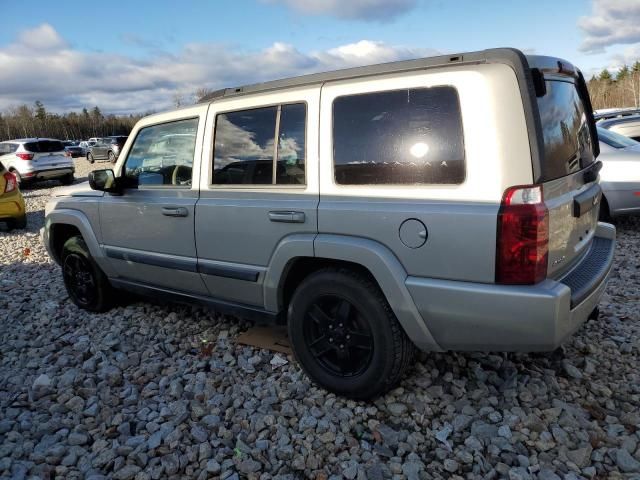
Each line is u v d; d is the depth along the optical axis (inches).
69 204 180.5
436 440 104.7
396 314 105.4
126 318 178.4
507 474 94.7
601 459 96.7
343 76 114.0
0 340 169.8
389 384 111.6
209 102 138.8
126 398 125.8
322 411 115.4
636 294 174.4
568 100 118.0
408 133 102.5
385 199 105.0
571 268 111.9
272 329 157.4
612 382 121.1
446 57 101.2
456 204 96.8
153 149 152.7
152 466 101.7
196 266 139.9
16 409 124.4
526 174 91.4
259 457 102.1
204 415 117.4
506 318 94.4
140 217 153.2
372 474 95.4
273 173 123.1
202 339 155.8
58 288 221.1
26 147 686.5
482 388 119.7
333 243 110.3
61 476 100.5
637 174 246.2
